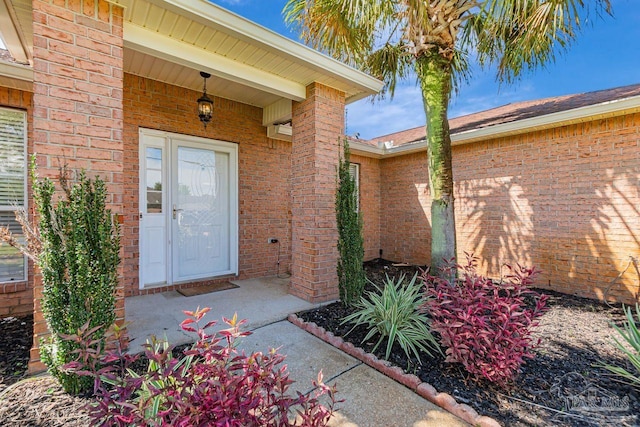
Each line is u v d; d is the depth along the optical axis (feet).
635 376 7.53
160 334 9.77
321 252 13.51
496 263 18.83
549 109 17.65
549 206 16.71
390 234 25.48
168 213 15.28
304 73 12.56
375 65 16.17
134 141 13.97
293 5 13.34
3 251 11.66
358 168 24.95
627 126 14.23
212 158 16.94
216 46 10.58
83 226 7.06
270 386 4.41
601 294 14.88
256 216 18.26
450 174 13.32
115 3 8.41
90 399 6.58
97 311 7.12
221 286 15.81
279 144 19.20
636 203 13.97
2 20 8.96
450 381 7.47
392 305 9.79
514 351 7.04
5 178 11.76
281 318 11.64
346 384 7.54
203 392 3.93
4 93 11.50
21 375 7.43
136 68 13.29
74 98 7.91
